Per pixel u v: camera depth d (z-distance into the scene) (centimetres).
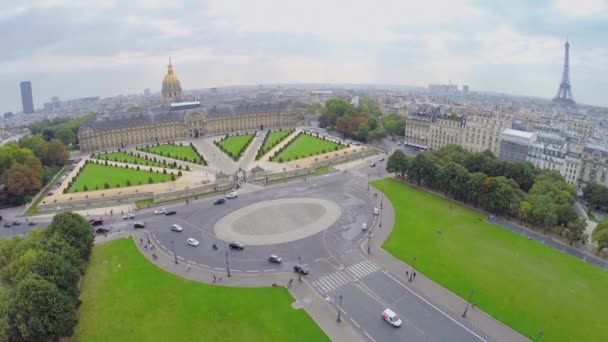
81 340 8481
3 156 19662
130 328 8856
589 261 12456
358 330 8844
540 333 8712
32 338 7731
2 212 17175
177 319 9169
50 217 16250
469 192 16712
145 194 18212
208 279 10925
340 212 16050
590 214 17425
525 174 18125
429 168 18875
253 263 11831
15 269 9744
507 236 14125
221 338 8525
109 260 12094
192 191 18625
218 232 14162
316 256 12269
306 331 8762
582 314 9650
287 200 17575
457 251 12769
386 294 10262
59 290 8706
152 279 10925
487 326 9106
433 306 9806
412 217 15612
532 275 11419
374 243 13188
